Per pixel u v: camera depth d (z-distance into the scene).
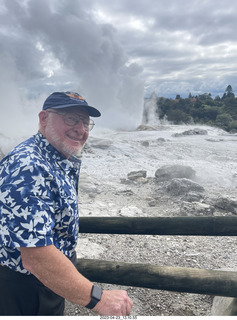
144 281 1.98
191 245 4.00
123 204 5.84
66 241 1.55
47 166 1.38
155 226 2.52
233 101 78.69
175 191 6.48
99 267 2.07
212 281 1.86
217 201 5.53
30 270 1.27
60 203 1.42
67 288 1.26
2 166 1.37
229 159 12.13
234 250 3.88
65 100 1.53
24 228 1.23
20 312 1.46
